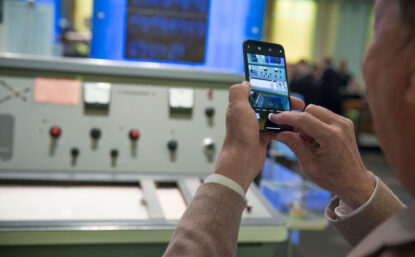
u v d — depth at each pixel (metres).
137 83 1.53
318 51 10.02
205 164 1.55
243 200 0.58
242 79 1.60
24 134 1.45
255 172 0.61
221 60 2.50
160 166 1.52
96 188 1.43
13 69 1.46
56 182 1.43
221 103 1.59
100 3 2.18
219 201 0.56
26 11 1.90
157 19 1.83
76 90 1.49
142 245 1.21
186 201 1.34
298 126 0.64
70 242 1.13
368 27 9.94
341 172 0.65
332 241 3.20
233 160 0.59
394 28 0.40
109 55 2.22
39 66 1.46
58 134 1.46
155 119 1.53
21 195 1.32
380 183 0.67
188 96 1.55
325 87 6.04
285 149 2.27
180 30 1.85
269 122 0.69
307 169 0.67
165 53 1.85
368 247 0.40
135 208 1.29
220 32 2.47
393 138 0.41
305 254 2.94
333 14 9.91
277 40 9.84
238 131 0.60
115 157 1.49
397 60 0.40
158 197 1.37
